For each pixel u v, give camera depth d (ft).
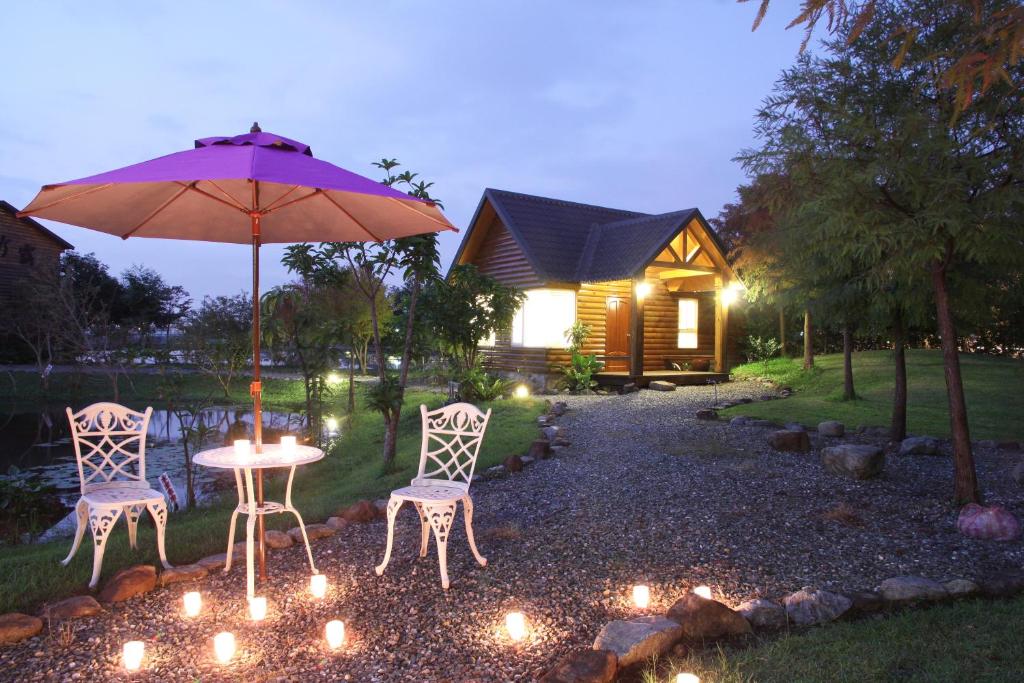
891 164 18.02
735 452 29.50
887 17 19.71
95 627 13.50
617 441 32.65
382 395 29.84
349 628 13.64
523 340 61.21
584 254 61.87
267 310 39.11
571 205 67.56
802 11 5.22
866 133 18.78
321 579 15.26
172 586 15.75
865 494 22.59
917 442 30.14
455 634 13.35
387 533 18.12
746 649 12.64
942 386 50.90
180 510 28.02
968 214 17.85
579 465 27.78
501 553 17.93
